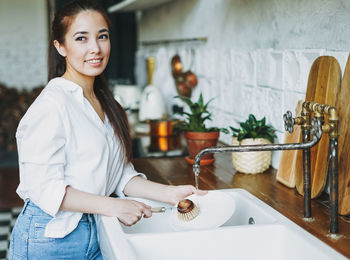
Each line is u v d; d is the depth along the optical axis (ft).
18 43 23.16
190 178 6.35
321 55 5.46
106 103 5.27
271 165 6.87
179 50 11.30
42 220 4.57
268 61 6.82
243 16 7.64
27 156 4.40
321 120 4.22
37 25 23.21
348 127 4.63
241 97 7.87
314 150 5.14
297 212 4.85
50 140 4.36
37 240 4.56
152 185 5.38
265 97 6.98
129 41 16.10
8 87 23.22
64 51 4.91
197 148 7.06
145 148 8.50
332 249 3.75
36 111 4.39
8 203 13.56
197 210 4.96
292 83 6.20
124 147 5.32
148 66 12.43
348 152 4.58
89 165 4.67
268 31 6.81
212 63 9.18
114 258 3.79
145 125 10.46
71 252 4.66
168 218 5.02
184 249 4.24
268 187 5.82
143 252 4.14
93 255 4.78
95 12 4.71
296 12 6.01
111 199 4.64
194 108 7.22
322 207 4.99
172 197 5.20
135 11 14.98
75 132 4.57
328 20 5.33
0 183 15.61
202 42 9.68
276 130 6.61
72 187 4.61
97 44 4.72
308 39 5.77
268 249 4.35
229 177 6.34
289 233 4.21
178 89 11.03
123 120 5.36
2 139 19.65
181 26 11.10
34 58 23.36
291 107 6.22
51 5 20.65
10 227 11.63
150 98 10.69
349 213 4.56
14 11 22.93
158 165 7.18
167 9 12.21
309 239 3.96
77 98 4.74
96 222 4.78
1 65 23.13
